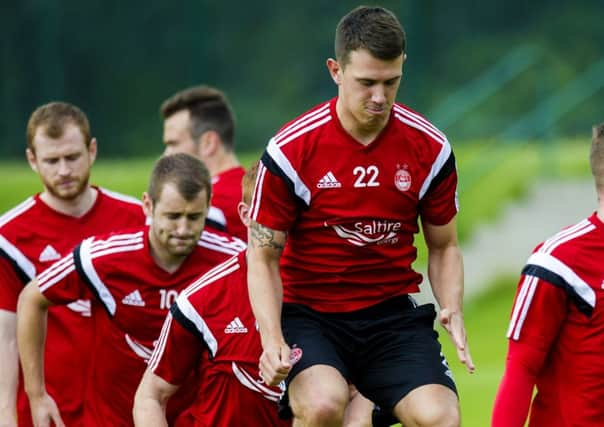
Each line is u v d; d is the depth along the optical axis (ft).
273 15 335.47
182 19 313.12
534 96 340.18
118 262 70.28
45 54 309.83
